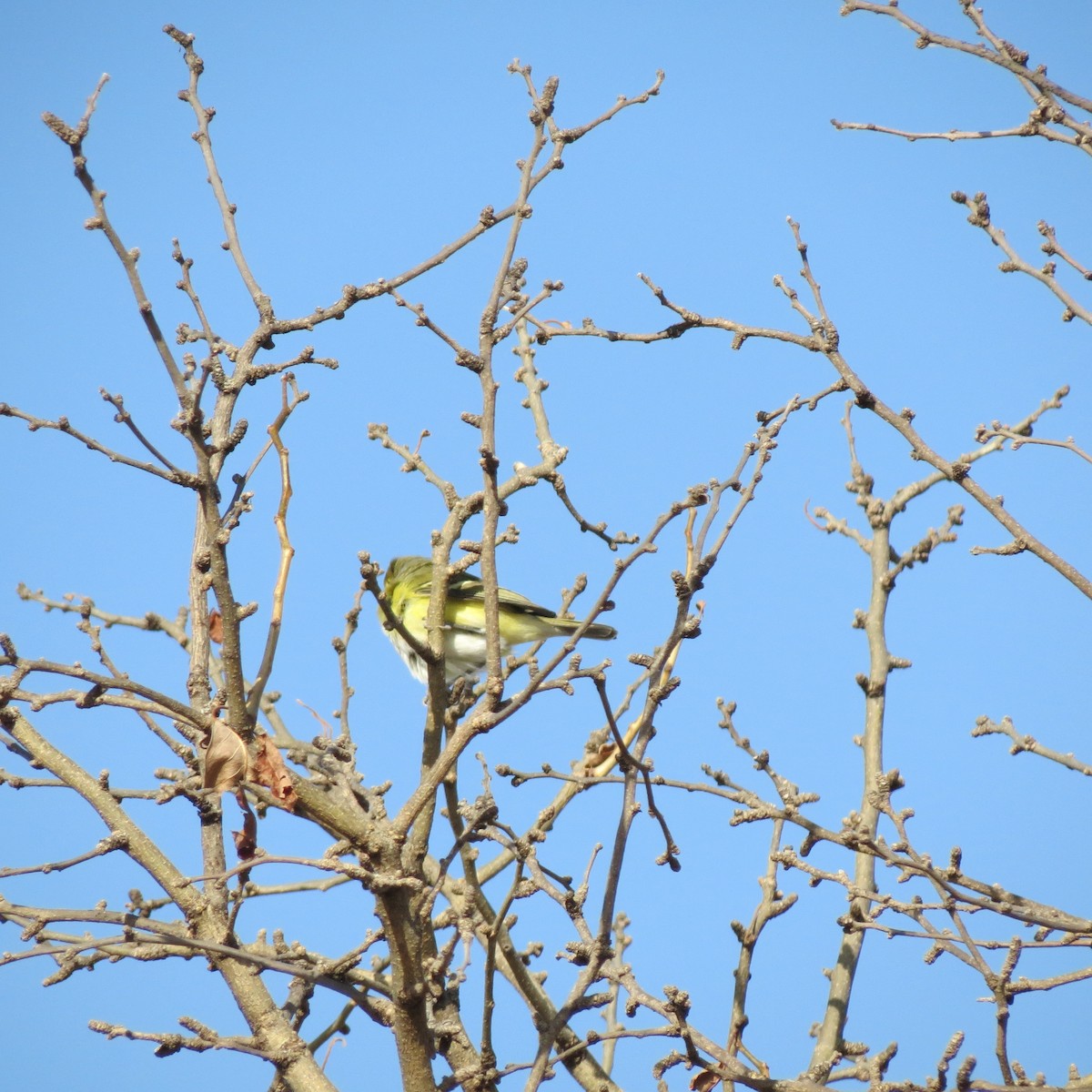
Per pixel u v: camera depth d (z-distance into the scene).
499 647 7.75
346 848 7.57
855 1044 10.12
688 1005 8.32
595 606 7.61
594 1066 9.88
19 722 9.47
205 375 7.43
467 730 7.54
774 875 9.42
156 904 9.64
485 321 8.20
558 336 10.42
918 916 9.10
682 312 10.16
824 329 9.95
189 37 9.20
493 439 7.89
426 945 8.23
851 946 10.56
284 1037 8.67
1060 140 9.66
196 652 9.08
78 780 9.27
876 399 9.90
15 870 8.38
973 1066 8.17
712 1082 8.32
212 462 8.03
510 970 9.69
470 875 9.55
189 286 8.20
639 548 7.62
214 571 7.20
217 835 9.33
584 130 8.78
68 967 8.39
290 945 9.27
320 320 8.32
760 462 8.41
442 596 8.52
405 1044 7.85
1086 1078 8.68
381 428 9.87
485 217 8.60
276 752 7.40
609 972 8.67
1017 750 10.85
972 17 9.96
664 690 8.50
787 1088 8.25
